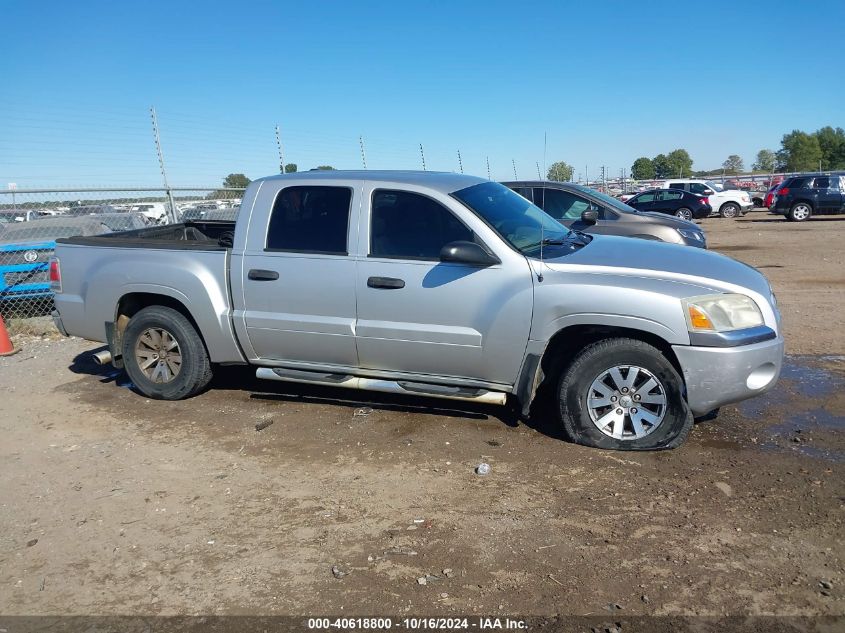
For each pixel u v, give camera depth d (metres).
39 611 3.09
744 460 4.28
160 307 5.68
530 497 3.94
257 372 5.39
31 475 4.50
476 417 5.16
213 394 5.94
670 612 2.90
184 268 5.41
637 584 3.10
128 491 4.22
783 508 3.69
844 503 3.72
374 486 4.15
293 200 5.17
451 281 4.64
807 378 5.76
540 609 2.96
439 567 3.30
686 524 3.57
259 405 5.62
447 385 4.90
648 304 4.22
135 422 5.37
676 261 4.64
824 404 5.16
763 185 37.12
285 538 3.62
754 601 2.95
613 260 4.59
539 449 4.57
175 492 4.18
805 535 3.42
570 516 3.71
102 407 5.75
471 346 4.65
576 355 4.50
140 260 5.60
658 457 4.37
